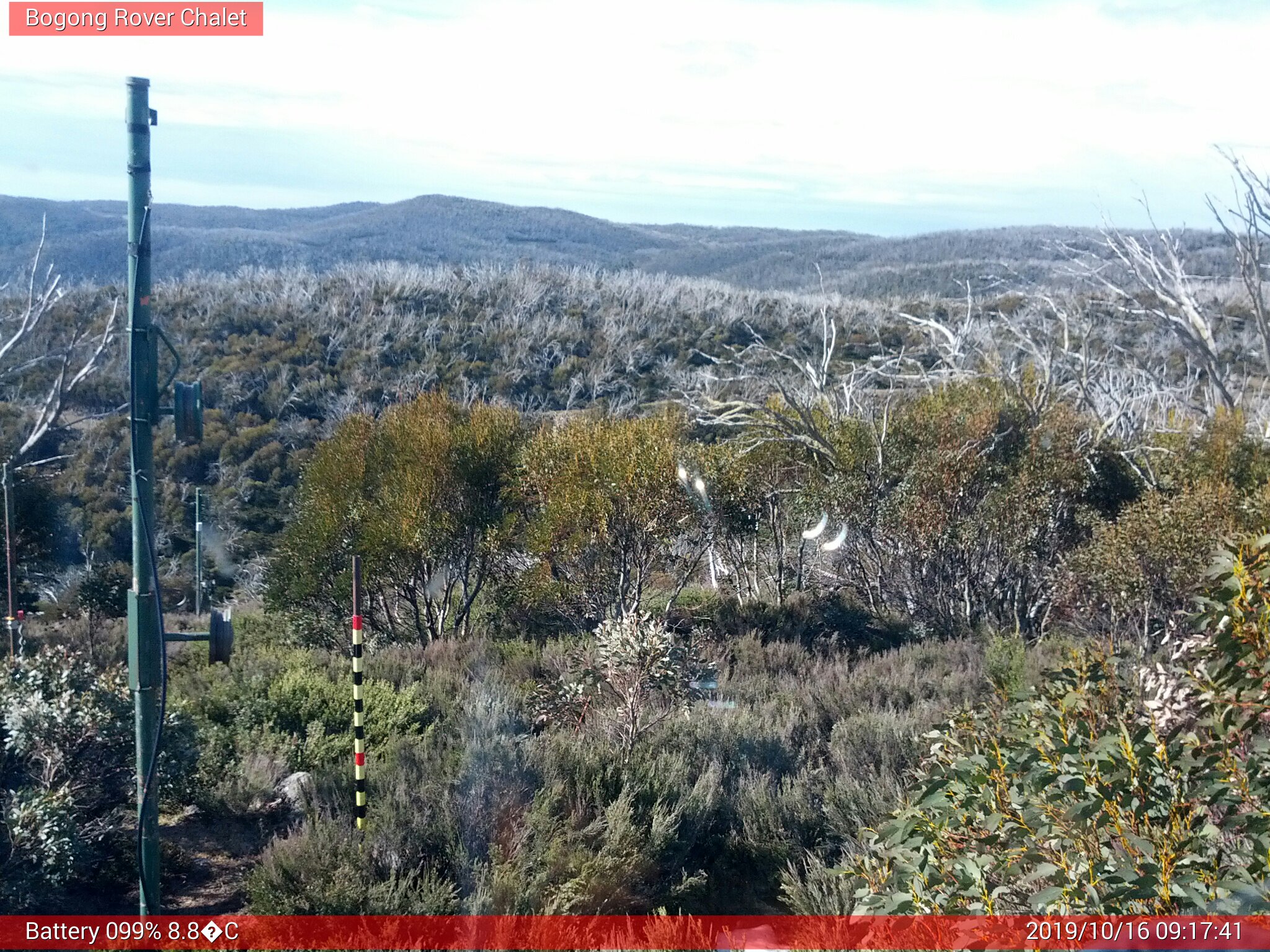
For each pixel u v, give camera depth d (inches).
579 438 514.0
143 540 180.7
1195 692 169.5
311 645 492.1
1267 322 498.6
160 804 237.3
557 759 232.5
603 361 1668.3
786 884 202.2
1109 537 434.0
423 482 490.0
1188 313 592.7
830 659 454.9
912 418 574.9
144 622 181.0
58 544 681.6
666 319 1921.8
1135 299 716.0
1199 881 125.0
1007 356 801.6
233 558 992.9
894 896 149.0
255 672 341.4
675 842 211.8
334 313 1740.9
